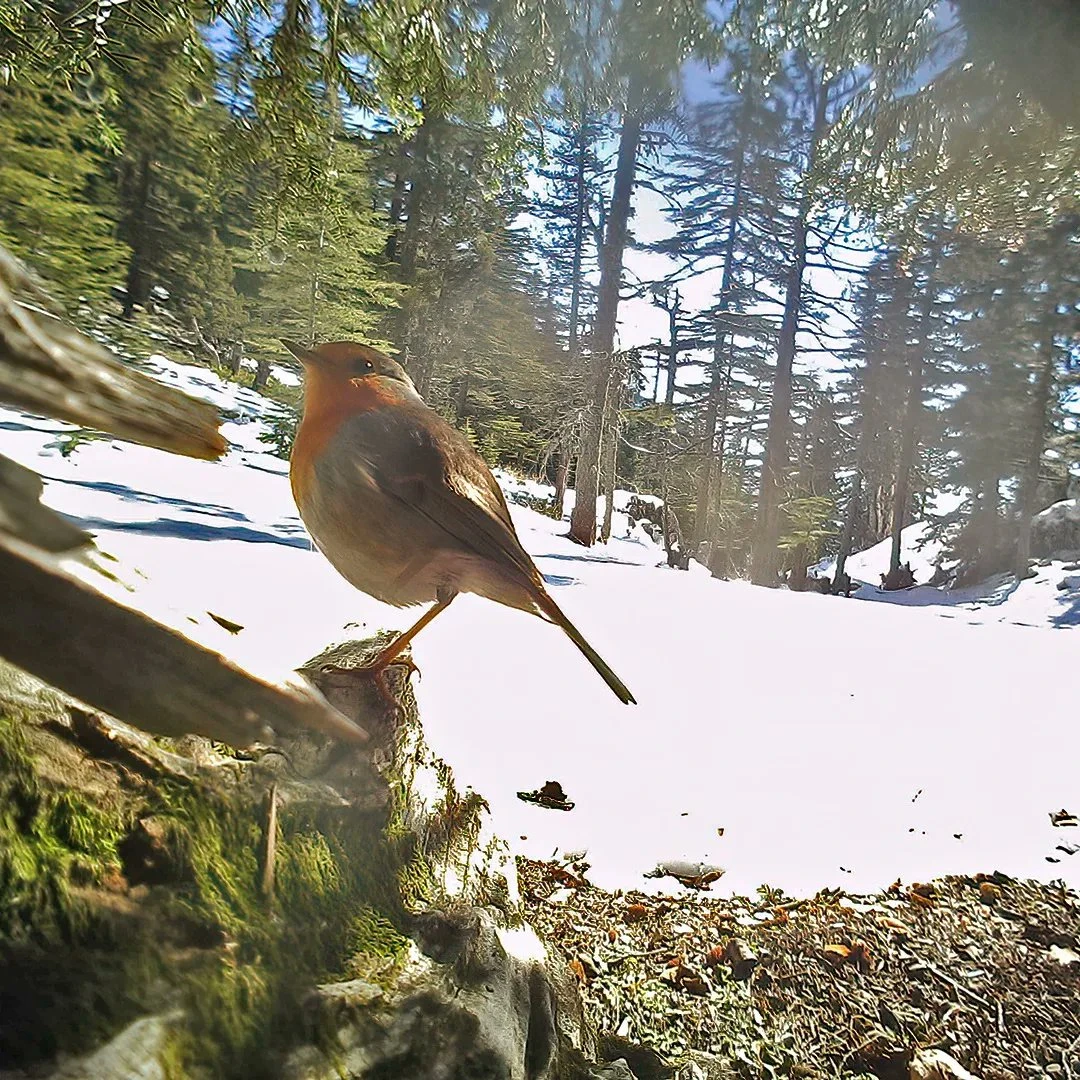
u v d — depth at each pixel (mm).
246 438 17078
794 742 4512
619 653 6145
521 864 3084
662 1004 2338
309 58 6312
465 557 2027
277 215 7637
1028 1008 2449
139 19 5762
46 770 1007
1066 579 20266
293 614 5477
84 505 8703
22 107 7594
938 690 5914
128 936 934
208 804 1146
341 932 1220
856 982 2525
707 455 36562
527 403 33906
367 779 1485
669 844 3311
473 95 6953
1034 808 3859
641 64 8148
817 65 9656
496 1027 1275
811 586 31891
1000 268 24844
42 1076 756
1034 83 7180
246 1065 936
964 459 28031
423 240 26625
